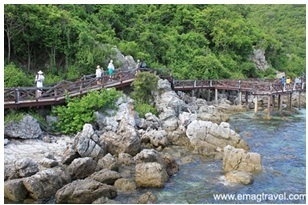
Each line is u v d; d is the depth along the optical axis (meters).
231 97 39.88
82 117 22.91
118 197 14.66
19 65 30.11
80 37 30.72
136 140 19.83
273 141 23.22
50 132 22.20
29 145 19.91
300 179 16.84
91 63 30.33
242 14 73.69
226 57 51.19
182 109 29.69
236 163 17.73
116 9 44.41
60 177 15.16
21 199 14.24
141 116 26.05
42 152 19.09
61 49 30.62
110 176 15.66
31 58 30.95
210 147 20.94
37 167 15.99
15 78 25.38
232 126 27.30
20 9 28.59
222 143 21.16
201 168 18.14
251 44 56.06
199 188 15.67
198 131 21.44
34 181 14.28
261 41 60.03
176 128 24.97
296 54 75.25
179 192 15.26
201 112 30.69
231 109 34.41
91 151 18.33
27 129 20.84
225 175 17.00
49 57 31.28
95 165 16.80
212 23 54.38
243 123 28.59
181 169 17.98
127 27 44.25
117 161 18.19
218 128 21.61
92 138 18.98
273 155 20.28
